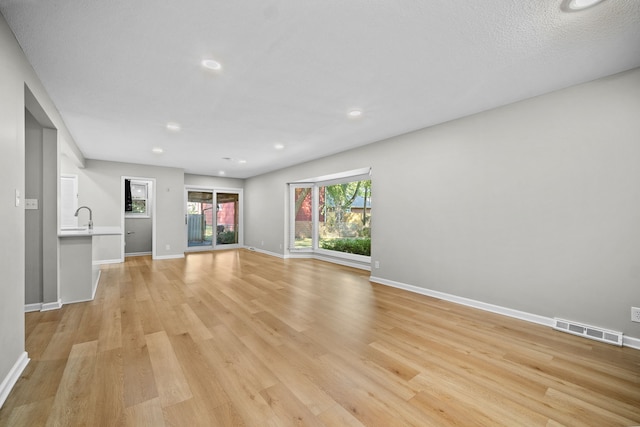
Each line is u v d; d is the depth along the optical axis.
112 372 1.86
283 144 4.60
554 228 2.62
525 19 1.66
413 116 3.29
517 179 2.86
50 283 3.08
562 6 1.55
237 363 1.99
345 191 6.14
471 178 3.24
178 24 1.71
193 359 2.04
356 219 5.87
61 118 3.29
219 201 8.53
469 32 1.79
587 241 2.45
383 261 4.31
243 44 1.91
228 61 2.13
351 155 4.89
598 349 2.21
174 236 6.82
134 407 1.52
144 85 2.51
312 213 6.86
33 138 3.00
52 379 1.77
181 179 6.90
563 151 2.57
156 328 2.59
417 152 3.82
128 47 1.95
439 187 3.57
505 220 2.95
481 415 1.49
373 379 1.81
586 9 1.57
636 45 1.91
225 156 5.52
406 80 2.43
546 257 2.68
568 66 2.20
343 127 3.70
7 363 1.66
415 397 1.63
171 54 2.04
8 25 1.70
